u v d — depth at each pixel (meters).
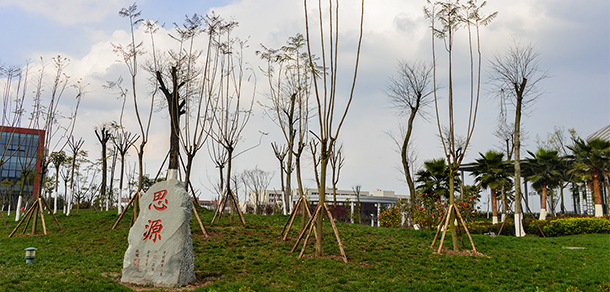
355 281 10.80
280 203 47.22
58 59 20.22
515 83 21.31
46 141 20.09
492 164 28.86
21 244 15.29
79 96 23.92
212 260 12.72
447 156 14.91
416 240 16.67
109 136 30.34
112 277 10.73
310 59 13.17
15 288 9.03
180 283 10.20
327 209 13.39
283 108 22.52
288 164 28.08
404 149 22.55
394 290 10.11
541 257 13.77
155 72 19.62
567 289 9.69
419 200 19.89
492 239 17.17
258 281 10.41
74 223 19.69
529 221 24.62
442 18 14.73
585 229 22.19
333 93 13.27
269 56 17.61
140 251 10.49
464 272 11.81
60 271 11.09
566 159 32.44
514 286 10.46
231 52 18.72
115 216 20.62
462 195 19.97
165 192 10.85
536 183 32.94
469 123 14.54
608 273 11.34
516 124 22.03
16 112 19.78
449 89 15.02
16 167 46.41
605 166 27.64
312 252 14.10
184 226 10.55
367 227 20.62
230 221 19.55
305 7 13.24
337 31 13.22
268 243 15.30
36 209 17.84
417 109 22.58
